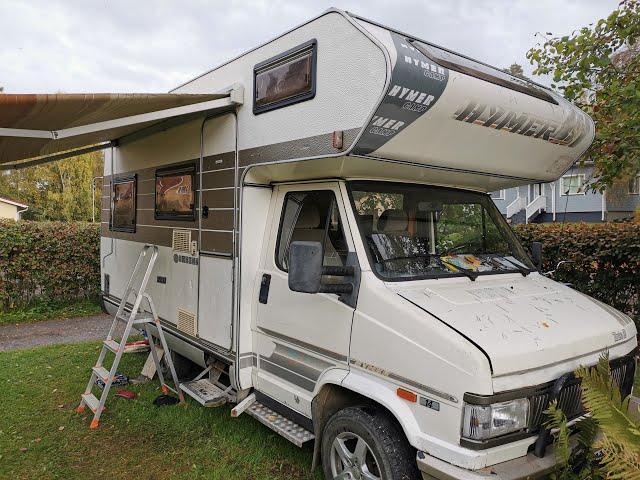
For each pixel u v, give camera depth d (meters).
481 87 3.20
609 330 3.09
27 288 9.45
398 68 2.81
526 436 2.55
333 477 3.15
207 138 4.43
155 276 5.36
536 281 3.75
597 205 23.91
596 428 2.62
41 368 6.02
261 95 3.78
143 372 5.50
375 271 3.10
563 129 3.86
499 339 2.58
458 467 2.41
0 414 4.66
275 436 4.19
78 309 9.62
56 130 4.06
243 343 3.97
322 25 3.24
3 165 6.44
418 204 3.72
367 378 2.96
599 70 6.00
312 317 3.37
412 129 3.03
